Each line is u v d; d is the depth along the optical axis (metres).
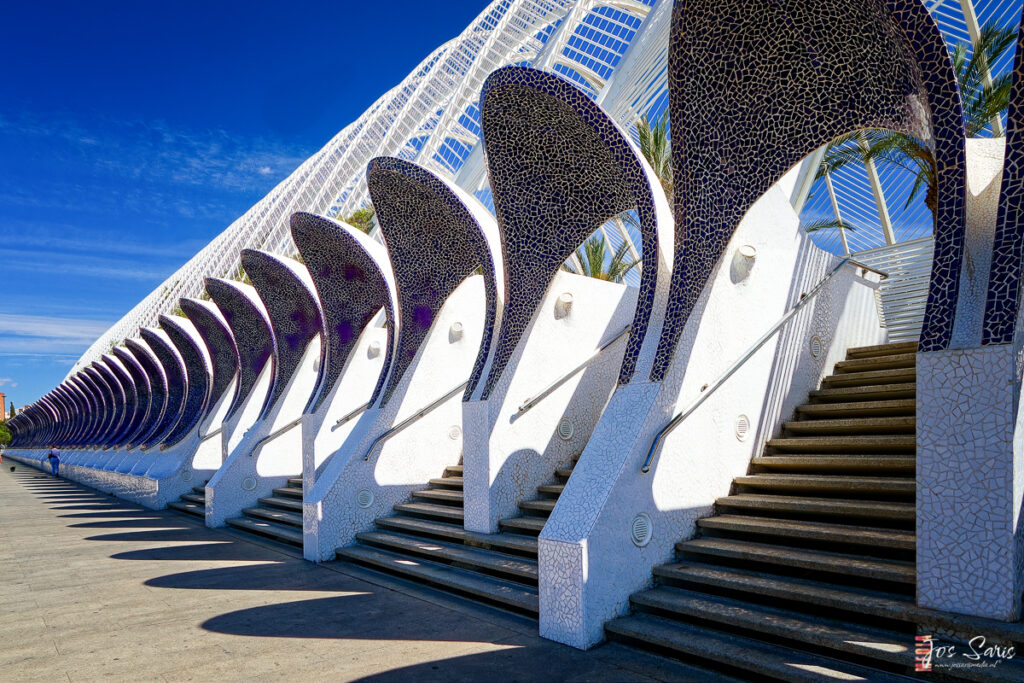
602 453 5.43
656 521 5.42
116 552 9.77
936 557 3.97
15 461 58.75
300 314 12.76
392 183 8.28
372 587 6.94
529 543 6.53
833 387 7.45
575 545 4.85
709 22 4.89
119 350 24.02
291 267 11.78
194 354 18.22
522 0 23.75
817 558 4.73
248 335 14.37
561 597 4.97
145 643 5.37
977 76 11.67
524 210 7.26
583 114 5.93
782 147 5.43
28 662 5.01
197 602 6.61
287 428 12.64
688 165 5.51
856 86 4.78
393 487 8.98
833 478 5.51
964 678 3.54
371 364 11.68
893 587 4.42
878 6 4.06
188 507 14.20
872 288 8.73
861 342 8.44
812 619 4.44
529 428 7.78
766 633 4.43
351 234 9.91
